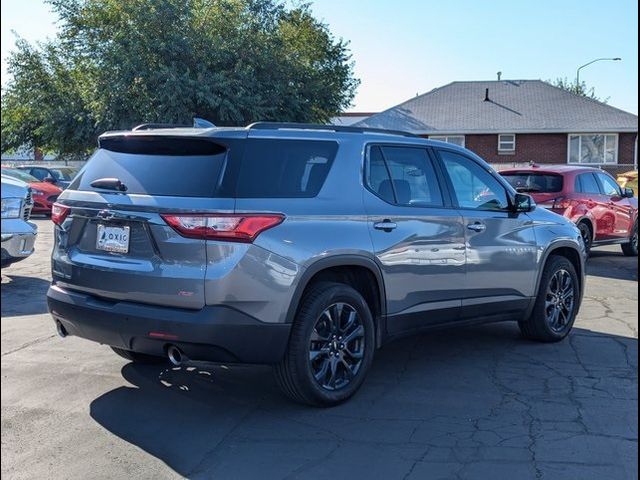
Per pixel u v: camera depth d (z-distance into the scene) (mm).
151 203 4512
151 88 25891
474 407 5027
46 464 4027
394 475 3930
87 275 4781
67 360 6020
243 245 4422
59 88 30094
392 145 5617
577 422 4738
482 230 6059
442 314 5793
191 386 5430
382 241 5195
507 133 35250
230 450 4250
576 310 7160
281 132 4906
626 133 34750
